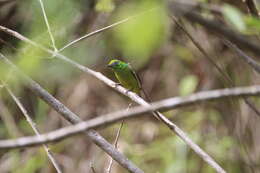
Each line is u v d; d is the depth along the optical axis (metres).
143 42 3.38
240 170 12.66
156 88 15.39
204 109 14.01
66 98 14.70
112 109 15.00
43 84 13.11
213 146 13.38
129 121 14.97
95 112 14.96
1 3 9.59
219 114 13.72
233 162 12.75
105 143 6.46
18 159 13.48
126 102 15.15
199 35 11.91
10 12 11.95
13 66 6.66
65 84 14.12
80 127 3.27
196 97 3.27
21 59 5.66
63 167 14.25
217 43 12.34
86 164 14.31
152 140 14.56
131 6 4.40
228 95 3.28
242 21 5.25
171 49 14.72
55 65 11.56
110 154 6.47
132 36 3.38
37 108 14.25
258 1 7.39
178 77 14.91
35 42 6.84
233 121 13.09
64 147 14.60
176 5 3.97
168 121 6.71
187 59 14.59
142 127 14.88
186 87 11.38
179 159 13.14
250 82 13.22
